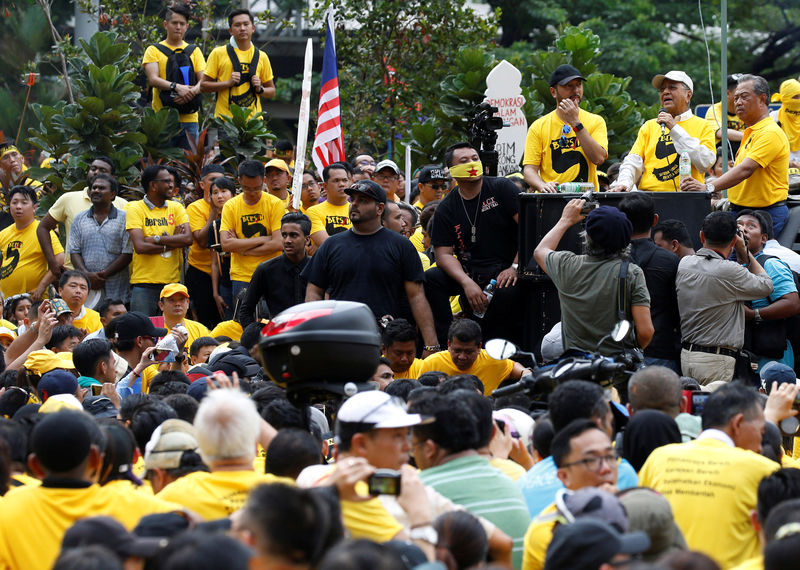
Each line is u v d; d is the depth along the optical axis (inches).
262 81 1413.6
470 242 890.7
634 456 518.0
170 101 1385.3
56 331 864.9
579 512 398.9
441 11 1683.1
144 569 348.2
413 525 408.8
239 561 296.2
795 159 1175.6
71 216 1198.9
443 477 460.8
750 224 888.9
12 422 513.0
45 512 419.8
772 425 551.5
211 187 1176.2
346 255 833.5
